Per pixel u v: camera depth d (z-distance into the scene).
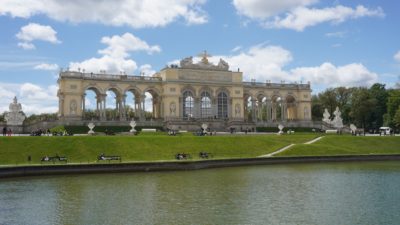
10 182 52.56
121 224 33.31
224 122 136.75
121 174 60.47
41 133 100.25
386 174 59.62
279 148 90.69
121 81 132.75
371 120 170.75
